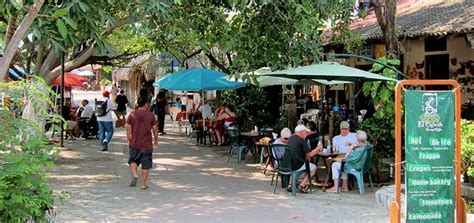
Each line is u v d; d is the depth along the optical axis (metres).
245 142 15.38
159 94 23.50
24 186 5.39
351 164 10.63
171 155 16.39
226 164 14.56
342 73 10.71
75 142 19.53
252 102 18.72
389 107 11.46
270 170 13.28
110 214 8.80
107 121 17.25
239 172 13.26
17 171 5.27
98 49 8.47
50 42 7.45
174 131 24.77
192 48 18.69
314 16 11.32
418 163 6.77
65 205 9.31
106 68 25.44
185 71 18.09
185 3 11.57
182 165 14.36
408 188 6.76
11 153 5.46
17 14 7.11
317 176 12.08
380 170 11.45
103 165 14.16
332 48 17.44
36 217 5.72
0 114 5.64
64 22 6.59
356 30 17.67
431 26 15.07
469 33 13.95
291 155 10.48
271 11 11.10
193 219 8.54
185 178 12.34
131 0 8.58
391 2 13.12
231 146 15.41
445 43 16.67
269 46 11.45
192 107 26.55
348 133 11.54
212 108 22.83
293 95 19.64
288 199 10.14
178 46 16.28
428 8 18.70
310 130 12.73
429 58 17.19
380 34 15.83
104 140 17.30
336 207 9.46
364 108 18.89
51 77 14.12
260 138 14.70
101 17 8.07
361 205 9.62
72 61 14.66
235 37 11.36
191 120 21.92
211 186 11.41
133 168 11.12
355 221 8.48
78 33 8.24
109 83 46.94
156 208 9.28
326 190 10.87
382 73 11.61
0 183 5.11
